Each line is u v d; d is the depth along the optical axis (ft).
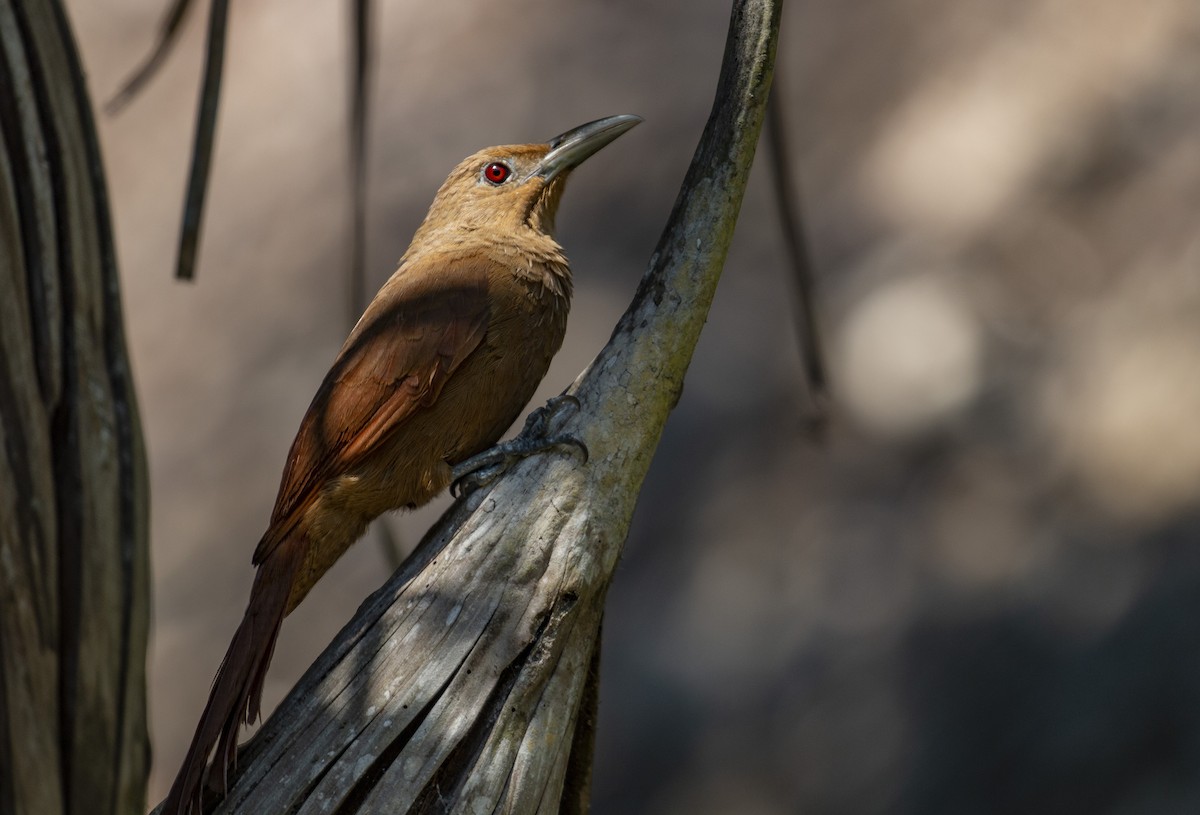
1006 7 62.80
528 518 13.35
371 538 55.67
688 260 13.84
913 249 56.03
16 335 10.43
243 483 62.75
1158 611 41.34
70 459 10.59
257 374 66.69
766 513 51.44
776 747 44.75
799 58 66.08
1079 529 45.42
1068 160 55.88
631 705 47.91
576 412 13.76
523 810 12.54
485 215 22.38
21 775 9.69
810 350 19.34
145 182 79.10
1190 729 38.14
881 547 48.44
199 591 59.16
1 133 10.71
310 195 73.97
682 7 72.28
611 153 66.13
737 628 48.62
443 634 12.89
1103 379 48.83
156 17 87.10
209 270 72.59
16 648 9.89
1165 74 56.95
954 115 59.93
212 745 13.82
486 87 72.38
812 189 60.75
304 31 82.02
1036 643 43.01
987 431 49.78
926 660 44.47
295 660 53.67
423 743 12.42
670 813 44.55
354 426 19.31
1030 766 39.91
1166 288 50.21
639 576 51.72
